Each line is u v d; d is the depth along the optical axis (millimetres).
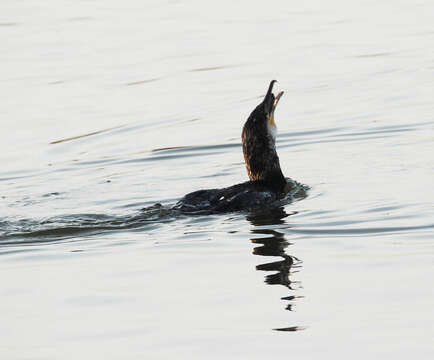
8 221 14227
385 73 23516
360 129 18891
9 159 18781
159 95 23047
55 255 12281
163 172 17188
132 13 33094
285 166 16859
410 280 10523
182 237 12750
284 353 8844
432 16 30078
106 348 9133
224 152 18312
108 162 18172
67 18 32656
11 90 24078
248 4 33938
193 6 33906
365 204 13828
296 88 22875
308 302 10078
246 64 25375
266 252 11859
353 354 8766
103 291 10711
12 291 10891
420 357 8641
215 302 10188
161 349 9047
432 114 19406
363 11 31766
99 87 23969
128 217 14055
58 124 21109
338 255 11586
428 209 13258
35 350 9195
